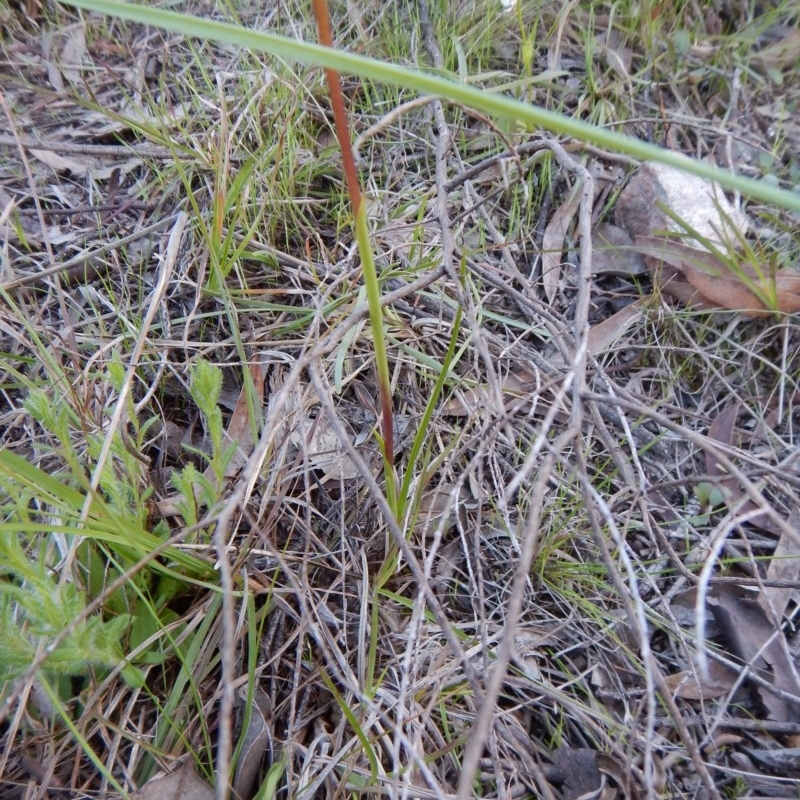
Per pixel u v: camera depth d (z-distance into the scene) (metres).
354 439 0.42
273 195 0.47
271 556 0.37
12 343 0.44
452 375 0.44
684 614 0.39
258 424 0.41
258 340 0.44
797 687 0.37
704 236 0.48
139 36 0.60
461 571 0.39
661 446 0.44
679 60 0.58
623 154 0.48
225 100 0.51
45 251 0.48
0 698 0.33
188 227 0.47
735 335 0.47
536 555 0.39
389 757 0.34
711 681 0.37
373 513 0.40
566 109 0.56
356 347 0.44
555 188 0.52
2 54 0.58
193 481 0.34
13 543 0.29
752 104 0.58
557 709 0.36
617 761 0.34
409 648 0.29
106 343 0.43
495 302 0.48
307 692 0.35
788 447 0.44
